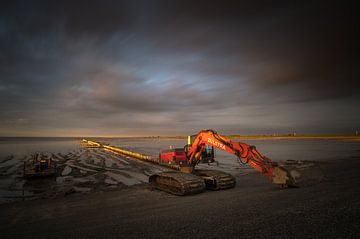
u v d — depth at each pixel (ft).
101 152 147.74
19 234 19.04
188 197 30.81
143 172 64.18
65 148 192.03
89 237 16.93
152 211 23.86
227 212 21.04
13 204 32.40
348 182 33.58
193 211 22.40
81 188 44.32
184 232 16.57
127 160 97.60
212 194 31.94
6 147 205.26
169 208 24.71
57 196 37.58
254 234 15.33
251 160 33.14
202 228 17.16
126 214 23.36
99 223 20.58
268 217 18.67
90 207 28.14
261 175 53.06
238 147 34.19
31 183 50.01
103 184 47.85
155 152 147.13
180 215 21.21
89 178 55.52
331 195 24.97
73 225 20.58
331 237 14.14
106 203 29.99
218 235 15.57
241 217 19.19
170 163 66.54
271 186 35.86
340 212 18.76
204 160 52.26
